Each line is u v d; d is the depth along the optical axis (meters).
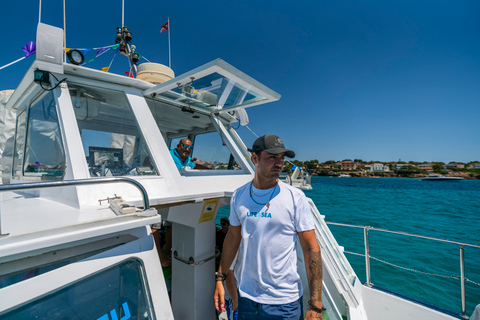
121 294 1.11
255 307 1.37
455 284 6.02
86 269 1.04
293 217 1.37
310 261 1.32
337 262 2.47
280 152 1.32
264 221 1.36
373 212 19.38
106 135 2.13
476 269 6.93
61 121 1.89
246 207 1.43
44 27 1.78
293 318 1.35
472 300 5.33
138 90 2.52
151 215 1.24
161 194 1.91
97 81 2.23
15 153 3.09
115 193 1.71
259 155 1.39
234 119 3.71
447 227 14.23
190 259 2.36
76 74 2.11
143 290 1.15
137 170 2.12
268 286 1.36
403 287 5.95
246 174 3.20
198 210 2.31
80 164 1.73
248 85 2.30
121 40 3.32
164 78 2.82
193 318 2.36
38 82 1.96
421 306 2.65
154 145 2.19
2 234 0.95
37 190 2.27
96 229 1.05
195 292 2.35
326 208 21.48
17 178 2.77
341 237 10.41
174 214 2.16
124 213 1.27
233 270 1.72
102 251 1.26
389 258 7.82
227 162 3.46
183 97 2.82
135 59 3.32
